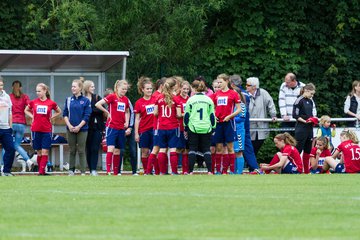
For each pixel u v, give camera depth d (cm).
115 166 6103
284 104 6712
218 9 8369
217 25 8975
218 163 5956
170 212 3169
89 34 8338
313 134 6444
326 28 9094
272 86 8919
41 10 8225
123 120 6056
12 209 3272
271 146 8338
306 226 2822
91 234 2631
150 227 2789
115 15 8138
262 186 4266
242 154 6178
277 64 8931
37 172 6950
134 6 8062
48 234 2636
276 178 4878
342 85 9150
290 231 2706
